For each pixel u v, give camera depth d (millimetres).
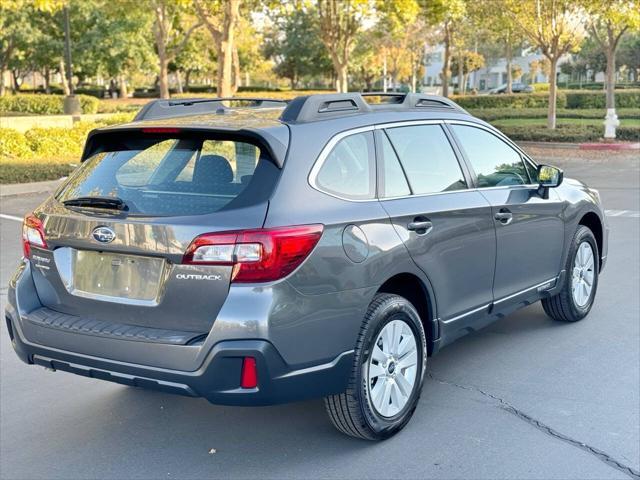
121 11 34500
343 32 33000
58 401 5070
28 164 18219
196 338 3723
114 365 3893
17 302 4305
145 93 76312
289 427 4590
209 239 3662
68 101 29094
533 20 27031
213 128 4031
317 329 3824
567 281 6168
